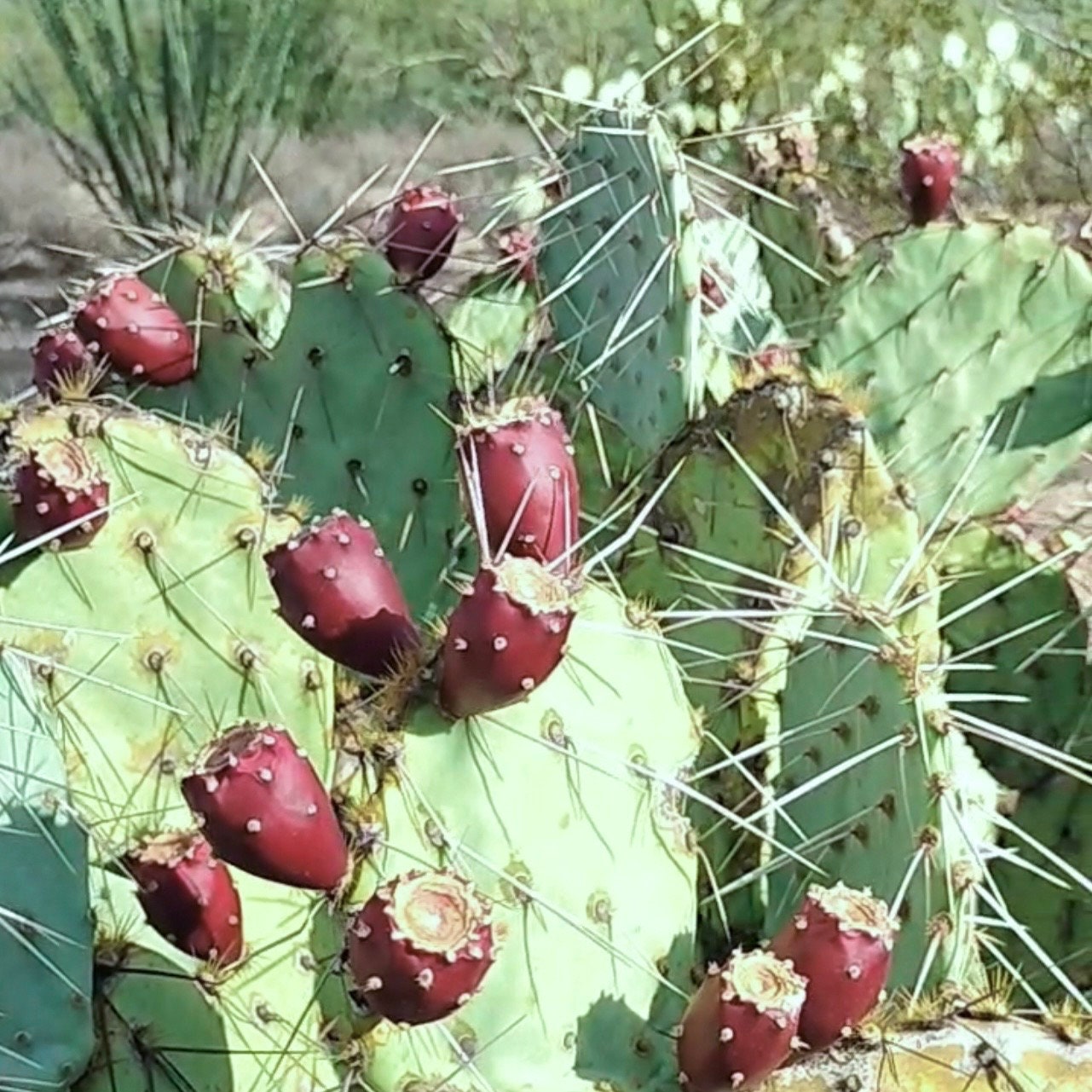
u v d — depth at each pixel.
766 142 2.02
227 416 1.57
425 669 1.18
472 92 4.58
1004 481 1.78
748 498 1.43
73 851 1.23
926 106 3.96
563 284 1.66
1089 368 1.75
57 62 4.18
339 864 1.14
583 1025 1.20
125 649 1.35
